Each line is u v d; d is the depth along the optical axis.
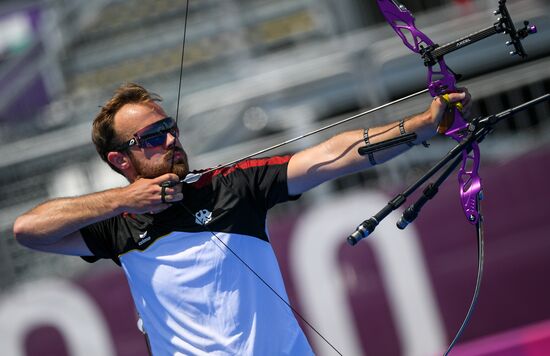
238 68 30.02
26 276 27.03
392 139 9.96
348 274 23.11
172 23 32.56
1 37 36.12
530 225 22.95
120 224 10.98
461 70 27.27
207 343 10.57
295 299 23.30
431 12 28.17
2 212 27.73
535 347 22.38
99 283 23.73
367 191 23.05
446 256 22.97
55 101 32.19
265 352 10.52
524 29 9.68
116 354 23.64
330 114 28.25
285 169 10.64
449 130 10.15
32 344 23.83
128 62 32.50
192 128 28.38
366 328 23.08
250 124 27.97
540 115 25.20
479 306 23.05
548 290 22.88
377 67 26.73
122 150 10.86
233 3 31.66
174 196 10.14
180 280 10.62
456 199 22.94
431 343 22.94
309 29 30.84
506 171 23.08
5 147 29.33
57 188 28.92
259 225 10.69
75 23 33.12
